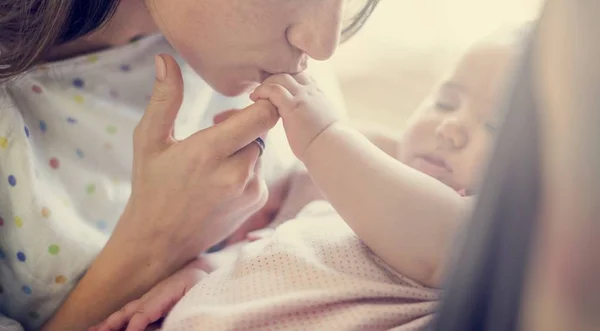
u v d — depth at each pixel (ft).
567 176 0.87
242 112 2.10
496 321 0.99
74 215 2.29
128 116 2.47
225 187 2.11
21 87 2.22
